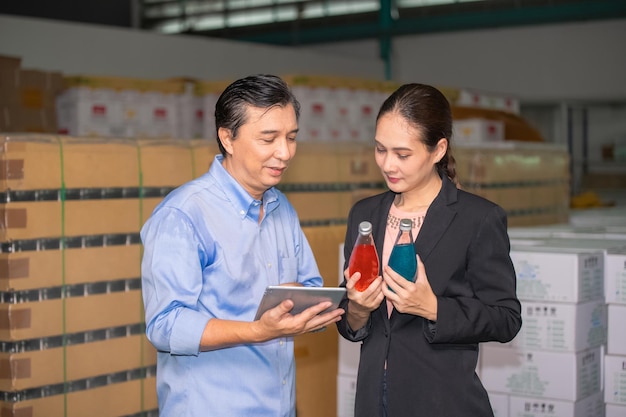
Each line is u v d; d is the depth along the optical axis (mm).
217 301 1773
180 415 1779
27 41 7523
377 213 1971
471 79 10922
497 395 2836
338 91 5906
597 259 2816
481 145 4613
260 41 12117
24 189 2797
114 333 3059
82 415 2975
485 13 10672
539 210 4797
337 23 11734
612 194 10211
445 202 1864
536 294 2758
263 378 1810
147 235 1767
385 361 1865
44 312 2857
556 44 10352
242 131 1716
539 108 10828
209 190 1801
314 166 3826
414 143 1778
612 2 9875
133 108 6059
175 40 8758
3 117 5234
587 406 2785
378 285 1746
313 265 2033
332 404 3744
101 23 11336
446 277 1822
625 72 9961
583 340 2742
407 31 11188
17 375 2805
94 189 2977
